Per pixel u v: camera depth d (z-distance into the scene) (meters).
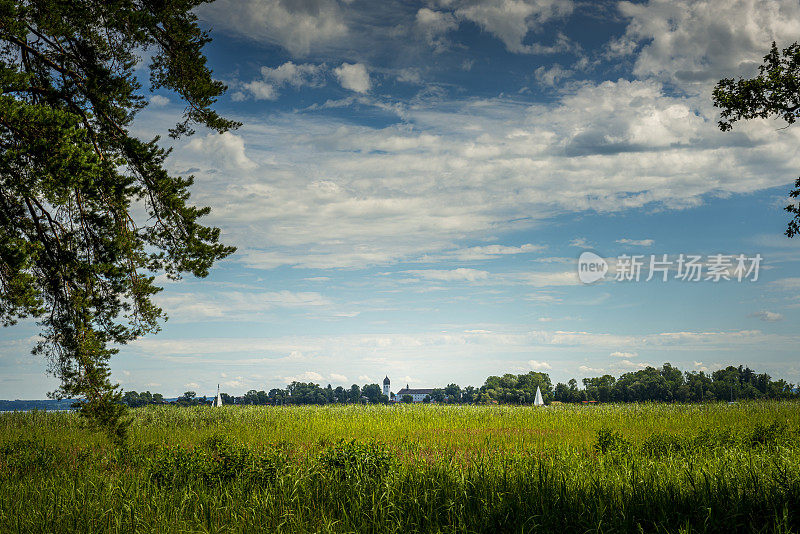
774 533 6.91
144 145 15.59
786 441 15.19
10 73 12.19
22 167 12.05
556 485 9.29
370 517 8.69
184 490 10.14
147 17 15.05
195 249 15.80
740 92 15.77
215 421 29.67
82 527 8.67
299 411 36.56
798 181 14.70
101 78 14.92
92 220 15.25
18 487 11.26
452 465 11.56
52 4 13.80
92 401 15.82
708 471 10.29
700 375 110.25
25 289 14.05
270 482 11.04
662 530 7.47
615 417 31.69
